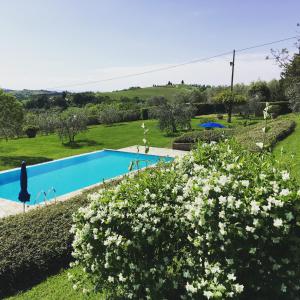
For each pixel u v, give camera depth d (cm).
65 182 1875
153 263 453
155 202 468
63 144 2873
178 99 5584
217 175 433
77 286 520
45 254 686
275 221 358
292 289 395
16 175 1911
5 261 642
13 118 2205
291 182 412
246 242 378
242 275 403
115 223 460
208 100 5641
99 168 2158
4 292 627
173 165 576
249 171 446
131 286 455
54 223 793
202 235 410
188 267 443
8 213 1184
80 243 483
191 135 2378
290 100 1891
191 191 443
